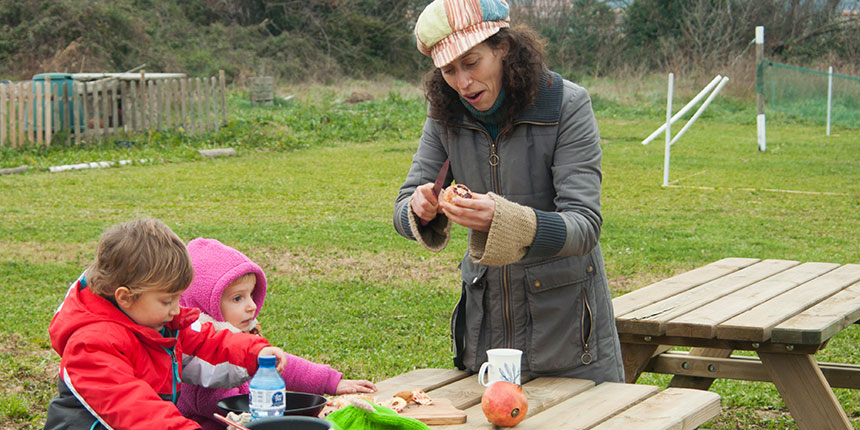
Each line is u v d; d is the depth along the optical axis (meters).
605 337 3.09
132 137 18.19
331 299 6.96
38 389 4.74
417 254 8.70
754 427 4.47
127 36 34.75
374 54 43.00
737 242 9.30
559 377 3.08
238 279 2.98
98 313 2.40
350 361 5.34
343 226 10.02
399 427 2.47
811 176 15.17
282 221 10.30
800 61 40.53
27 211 10.64
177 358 2.66
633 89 32.03
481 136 2.97
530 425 2.63
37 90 16.50
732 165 16.66
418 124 23.06
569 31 41.84
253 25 41.00
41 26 32.84
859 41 41.06
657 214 11.16
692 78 33.41
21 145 16.38
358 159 17.12
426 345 5.75
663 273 7.89
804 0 42.03
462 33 2.72
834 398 3.62
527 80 2.78
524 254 2.65
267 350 2.72
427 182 3.13
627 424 2.61
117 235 2.40
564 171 2.87
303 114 22.44
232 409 2.61
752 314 3.83
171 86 18.92
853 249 8.93
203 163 16.27
